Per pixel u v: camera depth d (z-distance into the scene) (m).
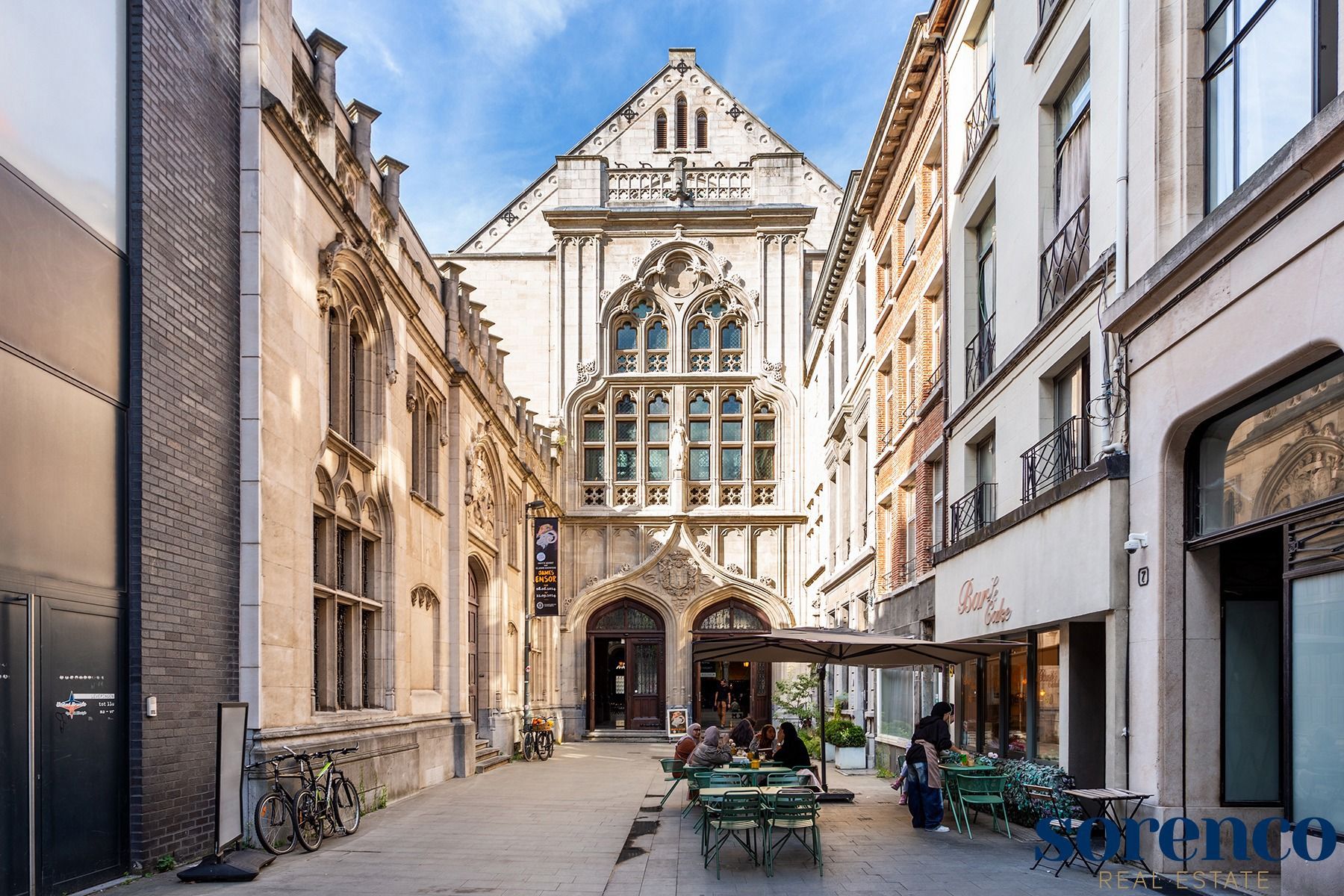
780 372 33.19
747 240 33.78
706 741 13.77
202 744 10.03
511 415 26.30
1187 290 8.76
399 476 16.42
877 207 23.48
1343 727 7.12
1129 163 9.98
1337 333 6.78
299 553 12.23
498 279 33.81
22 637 7.55
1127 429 9.98
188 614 9.82
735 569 32.78
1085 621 11.30
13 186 7.63
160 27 9.69
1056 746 12.04
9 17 7.68
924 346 19.12
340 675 14.46
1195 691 9.08
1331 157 6.79
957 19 16.89
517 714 25.52
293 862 10.14
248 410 11.09
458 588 20.11
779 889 8.88
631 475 33.25
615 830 12.67
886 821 12.95
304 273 12.58
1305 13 7.66
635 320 33.84
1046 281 12.64
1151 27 9.55
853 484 25.70
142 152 9.30
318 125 13.52
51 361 8.02
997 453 14.30
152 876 8.91
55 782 7.87
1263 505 8.23
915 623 19.44
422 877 9.46
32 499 7.73
